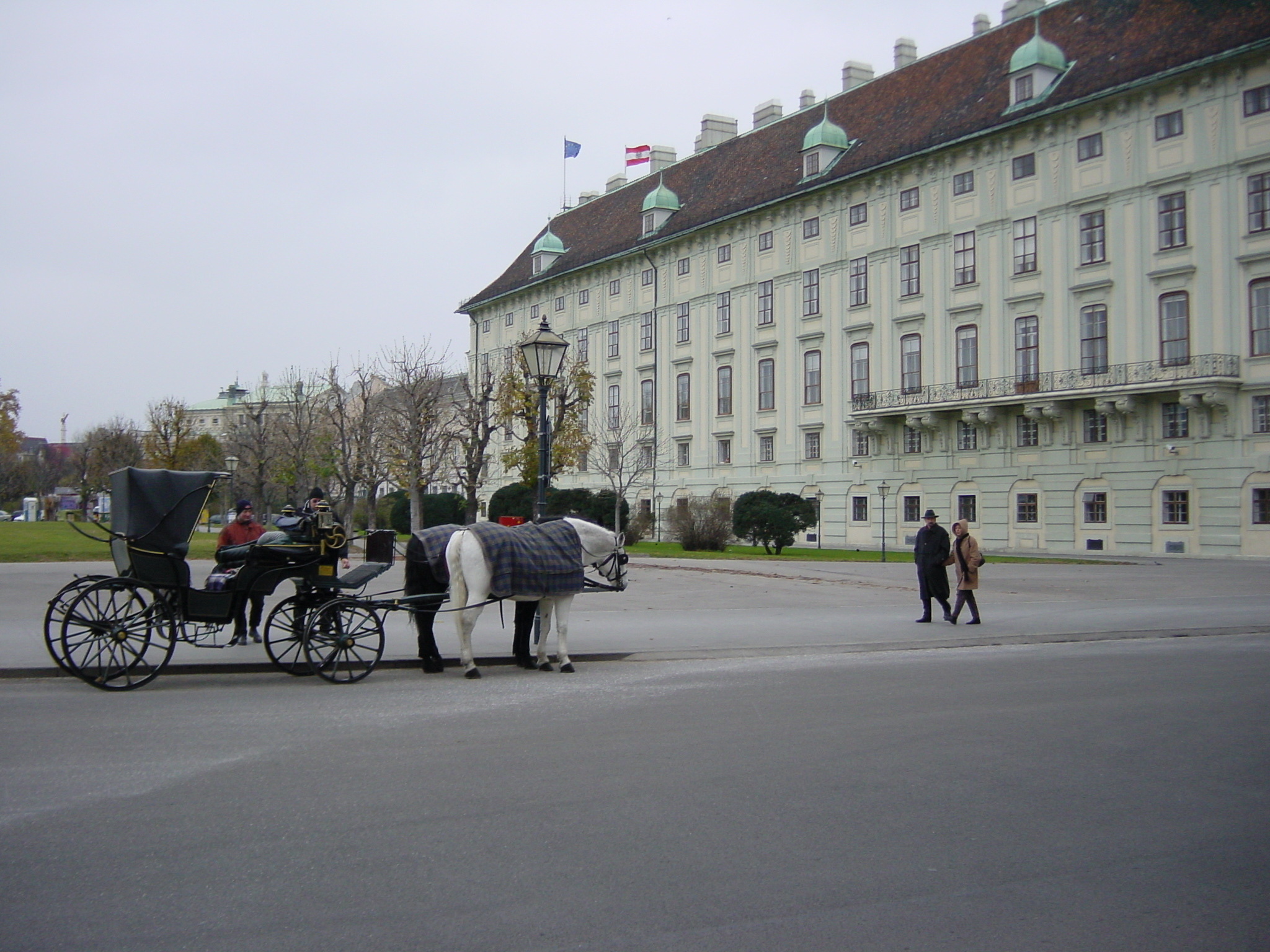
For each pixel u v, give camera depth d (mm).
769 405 60344
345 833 6098
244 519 15141
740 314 62188
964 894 5215
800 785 7215
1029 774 7543
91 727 9055
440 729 9102
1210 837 6129
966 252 49656
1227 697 10844
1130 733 8984
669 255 67625
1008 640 16234
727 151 69188
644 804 6719
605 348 73500
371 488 55094
